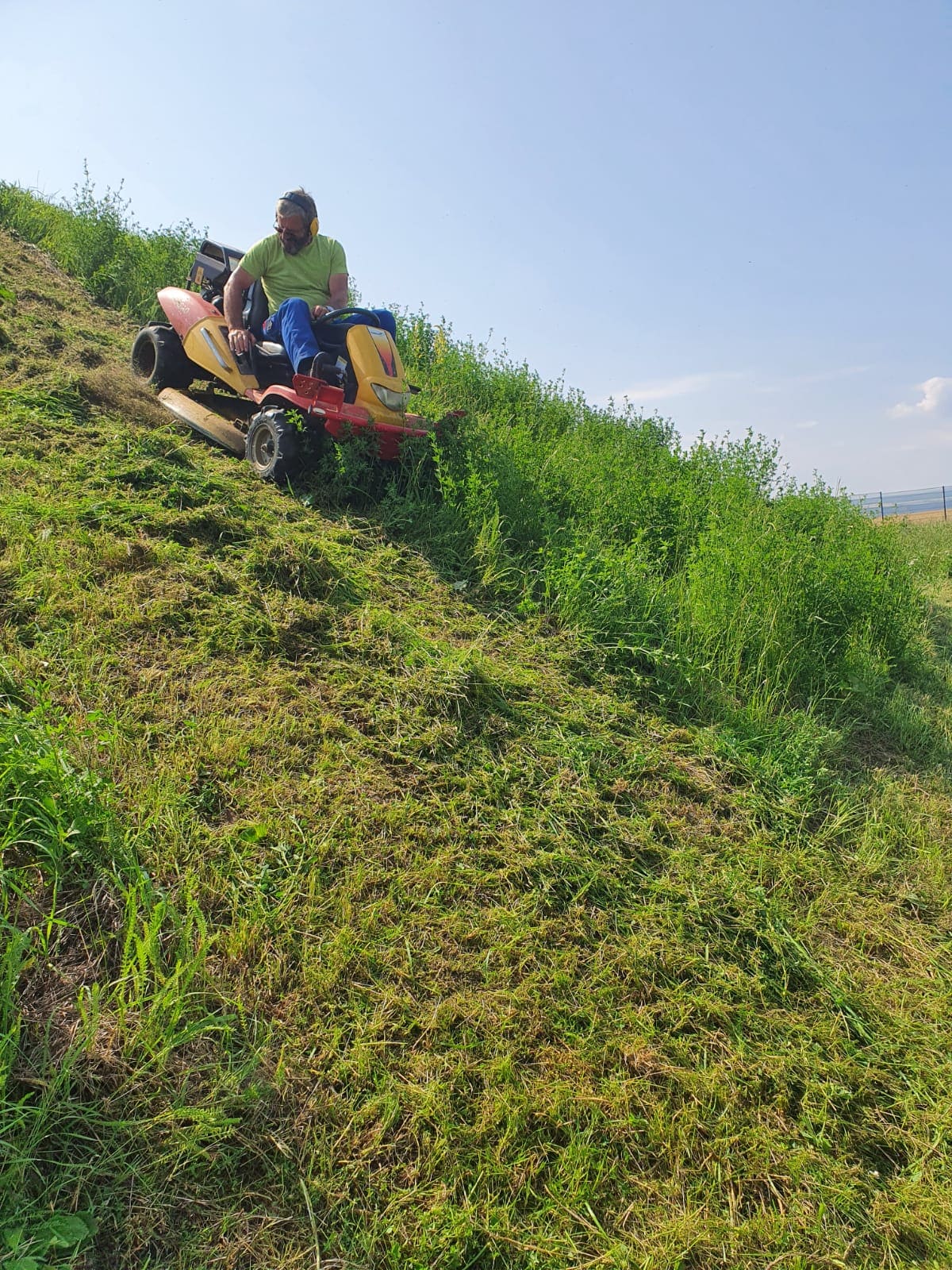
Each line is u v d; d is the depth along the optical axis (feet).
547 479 22.31
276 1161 6.73
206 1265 5.99
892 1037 9.78
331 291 20.24
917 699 19.75
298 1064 7.39
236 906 8.45
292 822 9.59
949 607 28.91
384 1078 7.48
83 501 13.92
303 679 12.14
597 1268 6.68
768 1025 9.42
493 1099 7.59
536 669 15.02
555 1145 7.49
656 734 14.51
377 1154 6.97
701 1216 7.29
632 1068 8.39
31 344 20.43
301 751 10.71
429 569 17.02
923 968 11.01
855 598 19.98
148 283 28.99
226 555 14.23
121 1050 6.91
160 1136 6.55
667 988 9.45
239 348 18.78
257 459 18.22
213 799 9.63
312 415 17.62
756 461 26.99
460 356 33.30
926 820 14.35
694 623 17.44
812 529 23.15
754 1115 8.37
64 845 8.07
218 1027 7.07
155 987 7.39
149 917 7.86
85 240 29.89
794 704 17.52
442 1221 6.66
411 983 8.44
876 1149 8.45
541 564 18.74
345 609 14.15
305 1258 6.23
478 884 9.88
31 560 12.12
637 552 19.58
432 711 12.47
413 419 19.42
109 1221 6.04
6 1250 5.53
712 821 12.69
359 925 8.77
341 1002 8.03
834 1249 7.32
